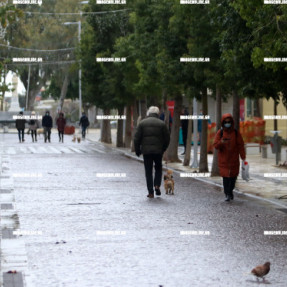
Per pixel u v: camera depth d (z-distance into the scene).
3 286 17.94
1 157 69.19
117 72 82.62
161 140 36.38
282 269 19.88
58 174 50.28
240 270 19.72
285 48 30.52
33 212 31.08
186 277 18.91
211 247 23.00
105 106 92.94
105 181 45.12
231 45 36.06
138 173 51.09
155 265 20.34
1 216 29.92
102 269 19.86
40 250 22.56
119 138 89.31
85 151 80.19
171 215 29.97
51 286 17.97
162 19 53.06
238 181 44.62
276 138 56.69
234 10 35.09
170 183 37.53
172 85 54.25
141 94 76.44
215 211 31.20
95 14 87.12
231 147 34.66
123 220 28.62
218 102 48.94
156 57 57.34
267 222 28.08
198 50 46.75
